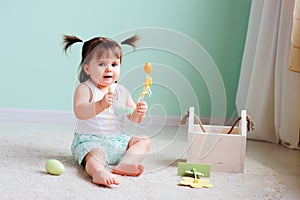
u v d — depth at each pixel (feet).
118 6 8.32
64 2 8.23
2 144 6.08
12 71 8.31
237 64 8.48
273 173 5.54
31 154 5.70
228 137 5.47
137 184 4.79
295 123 7.03
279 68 7.18
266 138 7.52
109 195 4.42
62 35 8.28
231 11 8.45
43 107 8.39
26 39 8.27
